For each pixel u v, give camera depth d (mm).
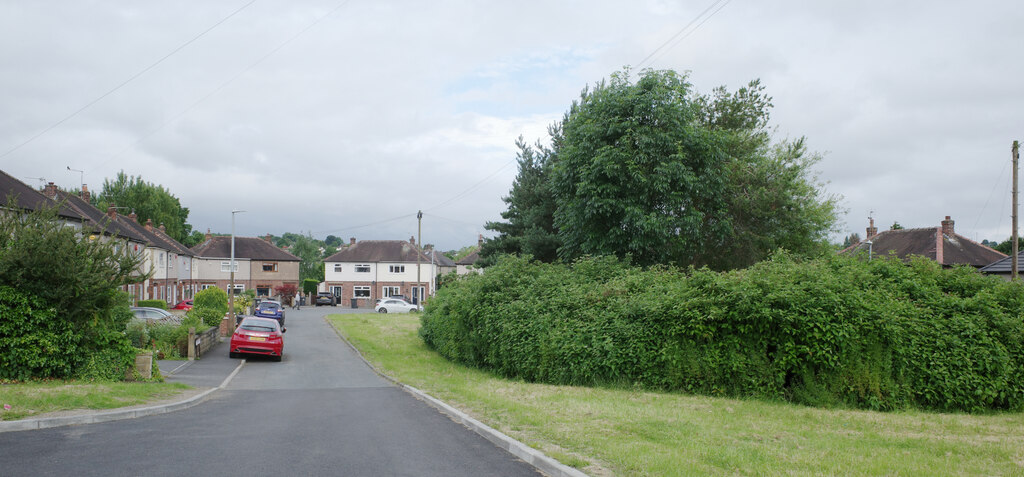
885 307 12898
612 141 21438
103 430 9055
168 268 54438
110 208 47438
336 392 15312
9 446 7746
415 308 60438
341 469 6887
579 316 15898
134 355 14750
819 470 6746
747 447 7879
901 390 12750
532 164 34500
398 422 10367
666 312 14156
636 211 20016
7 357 12875
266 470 6758
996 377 12797
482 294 19094
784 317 12859
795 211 27516
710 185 22062
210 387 15750
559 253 24500
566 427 9148
